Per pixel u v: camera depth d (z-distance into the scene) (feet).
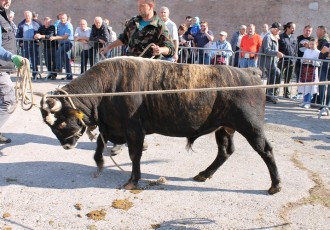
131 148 15.66
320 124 27.45
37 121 25.14
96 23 38.47
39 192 15.65
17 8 67.82
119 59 15.62
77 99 15.30
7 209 14.38
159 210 14.53
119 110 15.31
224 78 15.19
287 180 17.35
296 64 33.40
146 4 17.87
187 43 39.14
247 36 36.76
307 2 55.67
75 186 16.25
